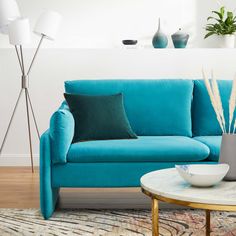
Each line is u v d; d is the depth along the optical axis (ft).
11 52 15.85
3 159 16.15
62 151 9.40
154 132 11.52
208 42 17.04
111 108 10.91
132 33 16.94
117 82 11.80
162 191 6.27
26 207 10.54
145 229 8.73
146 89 11.72
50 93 15.97
